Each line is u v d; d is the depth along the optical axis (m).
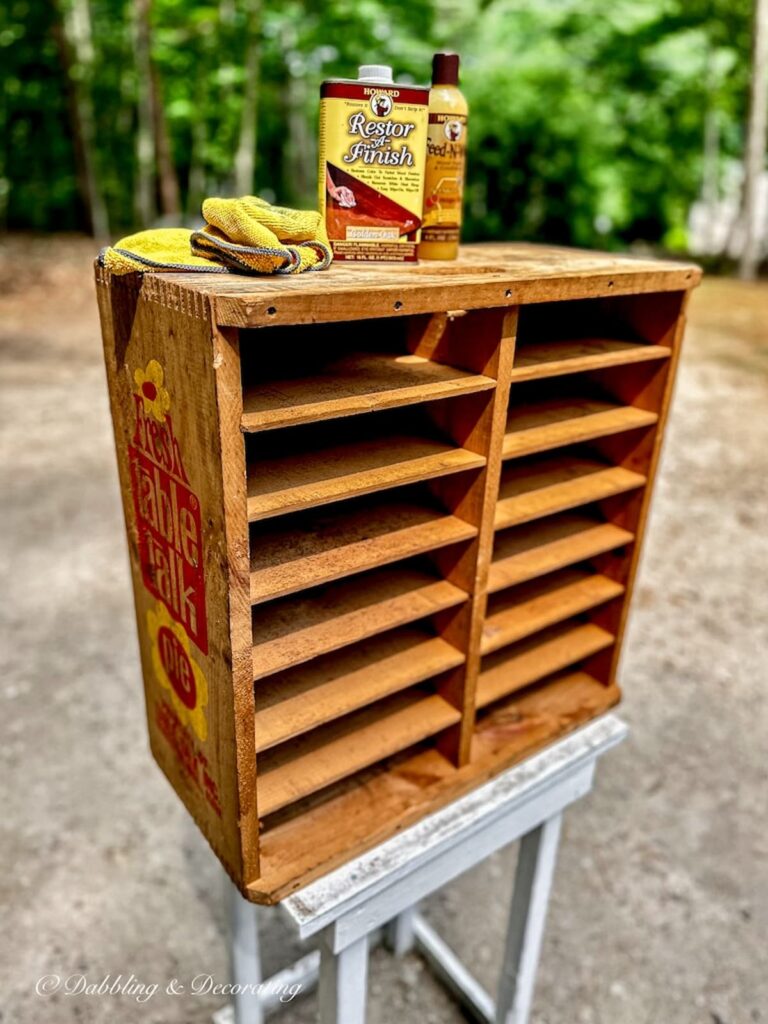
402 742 1.13
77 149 11.98
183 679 1.04
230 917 1.52
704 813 2.48
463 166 1.14
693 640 3.38
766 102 12.07
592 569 1.46
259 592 0.87
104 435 5.26
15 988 1.87
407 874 1.12
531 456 1.39
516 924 1.60
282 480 0.91
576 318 1.35
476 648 1.15
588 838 2.38
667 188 14.38
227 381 0.75
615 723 1.45
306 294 0.74
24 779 2.49
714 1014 1.88
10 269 9.55
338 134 0.96
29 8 12.10
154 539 1.02
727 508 4.54
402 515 1.09
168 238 0.94
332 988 1.17
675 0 10.90
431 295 0.84
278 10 11.61
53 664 3.05
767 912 2.15
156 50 11.96
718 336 7.57
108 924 2.04
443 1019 1.88
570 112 12.42
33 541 3.93
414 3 11.89
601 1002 1.90
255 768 0.94
